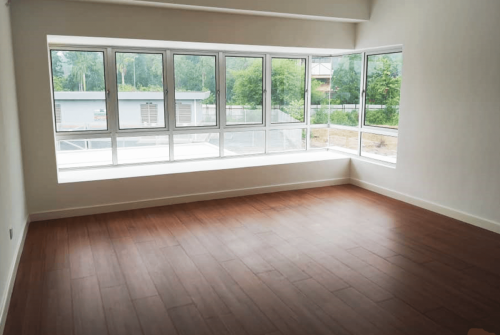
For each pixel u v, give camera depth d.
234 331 2.75
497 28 4.30
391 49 5.85
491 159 4.50
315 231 4.61
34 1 4.53
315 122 7.29
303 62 7.00
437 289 3.31
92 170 5.66
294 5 5.44
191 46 5.73
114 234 4.52
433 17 5.01
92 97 5.59
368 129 6.38
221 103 6.41
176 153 6.24
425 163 5.32
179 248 4.14
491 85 4.42
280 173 6.24
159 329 2.77
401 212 5.25
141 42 5.27
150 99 5.94
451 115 4.89
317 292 3.26
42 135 4.80
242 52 6.43
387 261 3.83
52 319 2.88
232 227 4.73
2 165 3.19
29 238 4.38
